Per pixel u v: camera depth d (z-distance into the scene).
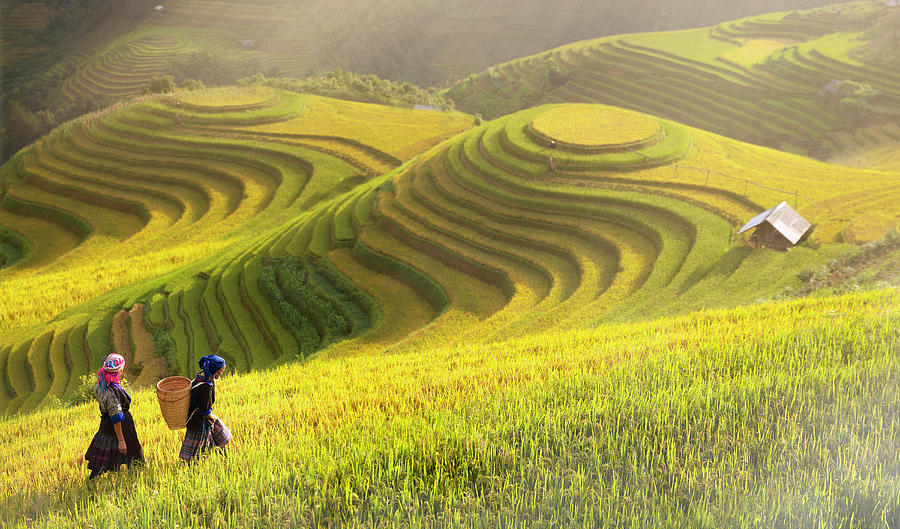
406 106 123.38
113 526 7.28
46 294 56.34
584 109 66.62
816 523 6.19
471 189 54.28
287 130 94.38
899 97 120.31
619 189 48.59
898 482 6.62
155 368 42.03
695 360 12.18
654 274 35.94
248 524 7.26
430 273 45.59
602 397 10.34
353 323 42.31
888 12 158.25
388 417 11.44
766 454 7.69
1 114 167.62
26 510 8.52
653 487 7.27
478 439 8.79
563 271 42.03
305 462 8.88
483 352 20.77
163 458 10.16
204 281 52.25
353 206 59.12
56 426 17.95
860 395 8.92
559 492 7.31
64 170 91.94
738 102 141.50
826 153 114.94
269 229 69.62
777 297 28.14
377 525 7.15
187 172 87.50
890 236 32.38
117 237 76.25
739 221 40.25
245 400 16.06
